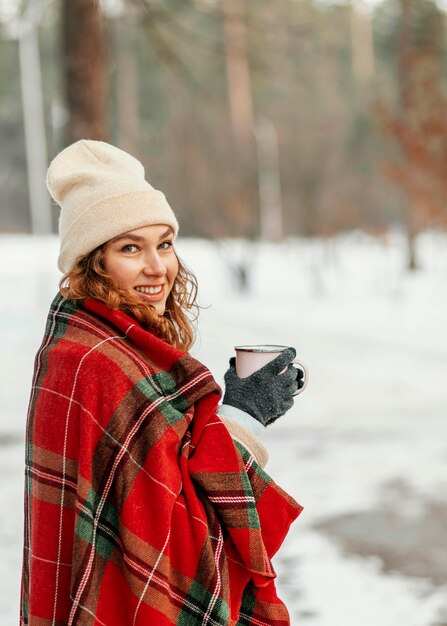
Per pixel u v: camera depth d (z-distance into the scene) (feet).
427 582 15.37
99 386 6.35
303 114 134.51
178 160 104.63
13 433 26.66
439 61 83.05
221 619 6.28
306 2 106.11
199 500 6.50
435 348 45.50
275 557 16.80
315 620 13.85
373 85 154.51
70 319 6.72
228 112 115.24
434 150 67.21
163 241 7.00
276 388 7.09
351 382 36.14
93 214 6.72
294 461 24.09
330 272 104.99
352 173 112.68
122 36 128.67
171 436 6.30
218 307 73.10
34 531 6.49
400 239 138.21
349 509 19.77
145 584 6.07
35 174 94.32
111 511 6.26
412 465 23.40
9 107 177.68
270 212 114.93
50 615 6.41
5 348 45.96
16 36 86.43
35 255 113.60
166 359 6.57
